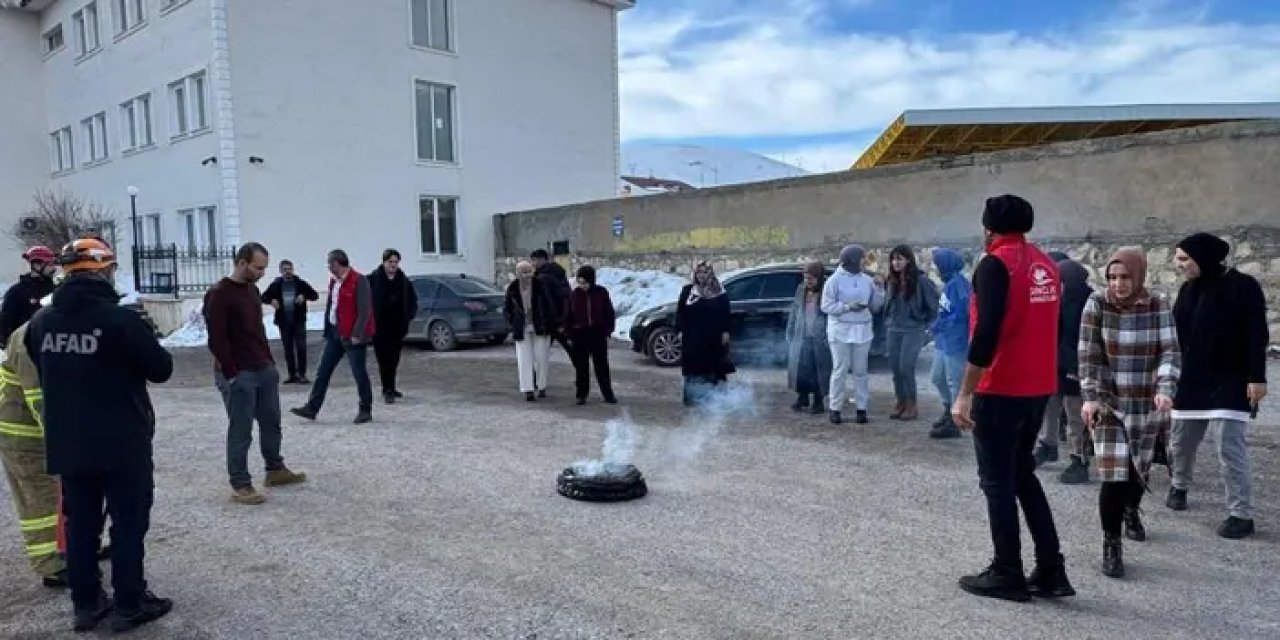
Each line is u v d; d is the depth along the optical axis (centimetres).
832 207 1545
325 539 488
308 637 365
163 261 1959
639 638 357
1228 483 474
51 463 363
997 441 386
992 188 1326
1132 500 466
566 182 2594
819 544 471
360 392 827
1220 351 476
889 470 625
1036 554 396
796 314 849
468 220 2356
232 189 1909
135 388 382
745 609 385
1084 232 1230
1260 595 396
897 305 792
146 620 382
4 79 2694
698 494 570
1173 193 1138
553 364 1270
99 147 2498
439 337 1484
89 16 2470
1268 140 1055
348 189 2106
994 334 372
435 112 2291
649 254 1923
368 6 2123
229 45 1902
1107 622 369
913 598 396
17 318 726
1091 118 1842
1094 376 443
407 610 389
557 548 467
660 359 1211
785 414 845
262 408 590
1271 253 1056
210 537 494
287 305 1116
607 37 2684
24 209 2747
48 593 422
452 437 759
